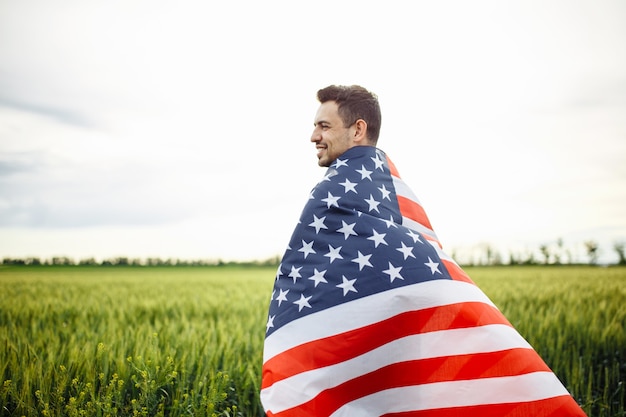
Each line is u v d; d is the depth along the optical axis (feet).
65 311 27.30
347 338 7.84
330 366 7.79
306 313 8.09
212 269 225.56
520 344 7.88
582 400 13.98
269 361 8.05
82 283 64.28
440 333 7.86
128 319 24.45
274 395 7.78
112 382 10.37
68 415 10.27
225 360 14.29
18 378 11.81
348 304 7.97
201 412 10.36
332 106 9.09
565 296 34.24
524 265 246.68
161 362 12.07
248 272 171.63
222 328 19.54
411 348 7.83
